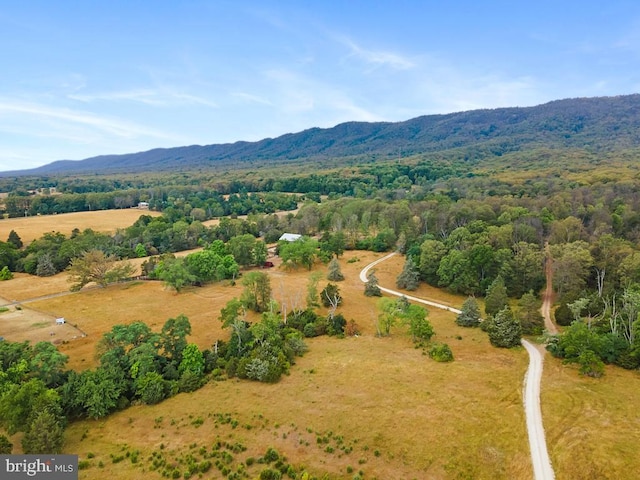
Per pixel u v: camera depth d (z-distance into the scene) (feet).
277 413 148.56
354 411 146.30
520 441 127.03
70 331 241.55
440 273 309.22
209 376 184.34
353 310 269.03
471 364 181.88
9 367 162.50
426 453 122.62
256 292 274.98
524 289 288.92
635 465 113.39
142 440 138.41
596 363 166.81
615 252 274.98
